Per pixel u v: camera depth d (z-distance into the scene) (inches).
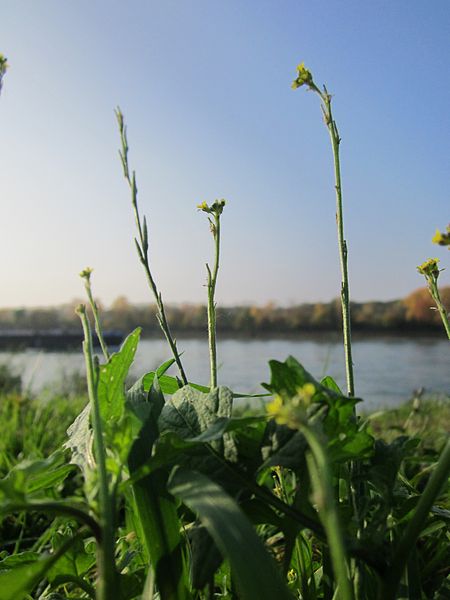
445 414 55.9
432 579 15.4
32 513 33.4
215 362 15.2
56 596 13.0
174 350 15.5
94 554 15.3
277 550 17.8
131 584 12.5
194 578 10.8
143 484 12.1
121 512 22.4
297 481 12.1
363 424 14.4
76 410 68.9
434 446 33.0
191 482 10.1
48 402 69.6
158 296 15.5
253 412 41.6
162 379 17.1
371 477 12.5
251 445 12.1
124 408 12.0
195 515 13.7
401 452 12.6
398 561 10.2
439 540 17.7
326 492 7.8
